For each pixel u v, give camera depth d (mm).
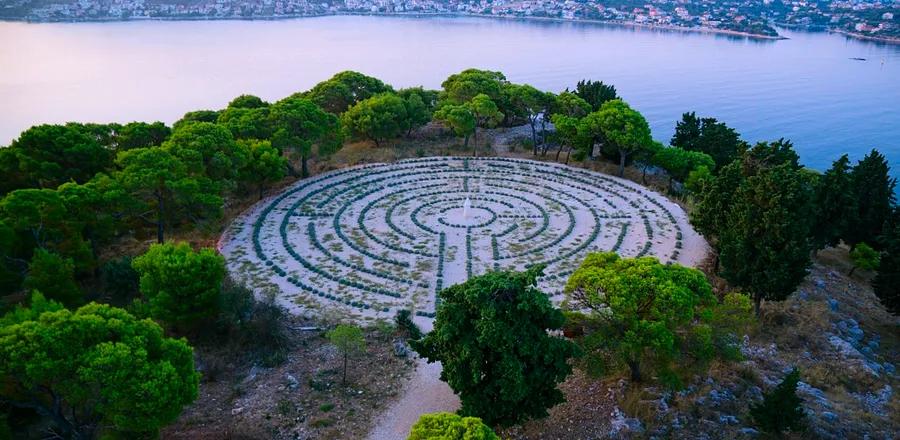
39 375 26406
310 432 33906
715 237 57344
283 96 140625
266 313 43844
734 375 39875
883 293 53719
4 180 56062
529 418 35062
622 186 77688
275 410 35562
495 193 74438
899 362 48562
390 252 58688
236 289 45469
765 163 57562
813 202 54656
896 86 196250
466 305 31641
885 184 70000
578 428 34438
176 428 33469
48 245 47219
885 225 57969
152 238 60125
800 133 140750
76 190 48250
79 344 27984
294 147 73438
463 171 82125
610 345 34156
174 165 54344
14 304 43719
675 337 35094
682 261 58031
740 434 34062
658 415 35156
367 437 33875
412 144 94562
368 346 42938
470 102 93000
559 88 172500
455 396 37625
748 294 48750
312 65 188500
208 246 58750
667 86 187250
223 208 67625
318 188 74625
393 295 50906
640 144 78000
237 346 41531
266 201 69812
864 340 50688
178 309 40844
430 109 104438
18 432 32406
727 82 197000
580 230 64438
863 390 42062
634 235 63406
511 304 30984
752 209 47031
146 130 66750
